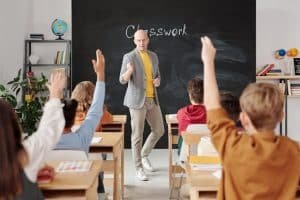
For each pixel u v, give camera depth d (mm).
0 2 6324
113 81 7234
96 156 4297
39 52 7398
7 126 1649
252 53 7203
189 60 7246
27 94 6582
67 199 2172
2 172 1621
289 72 7410
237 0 7164
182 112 4355
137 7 7191
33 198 1912
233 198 1597
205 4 7188
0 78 6383
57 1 7371
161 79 7258
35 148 2004
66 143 3053
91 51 7207
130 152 6965
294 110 7555
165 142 7227
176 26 7215
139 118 5207
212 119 1656
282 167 1589
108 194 4551
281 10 7465
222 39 7199
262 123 1624
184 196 4574
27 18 7223
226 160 1600
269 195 1584
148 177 5398
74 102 3072
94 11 7176
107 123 4855
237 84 7227
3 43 6453
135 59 5195
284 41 7484
